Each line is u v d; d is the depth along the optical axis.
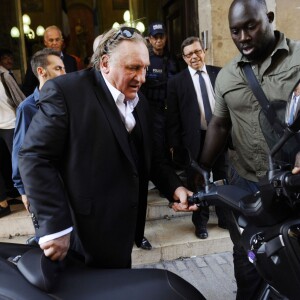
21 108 2.48
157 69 4.02
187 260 3.52
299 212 1.27
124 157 1.73
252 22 1.78
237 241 1.59
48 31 4.34
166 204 4.12
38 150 1.58
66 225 1.57
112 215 1.73
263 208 1.26
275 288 1.30
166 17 6.49
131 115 1.79
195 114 3.54
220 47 4.30
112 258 1.79
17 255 1.62
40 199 1.55
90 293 1.39
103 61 1.67
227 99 2.03
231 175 2.31
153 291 1.39
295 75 1.80
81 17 17.19
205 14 4.34
